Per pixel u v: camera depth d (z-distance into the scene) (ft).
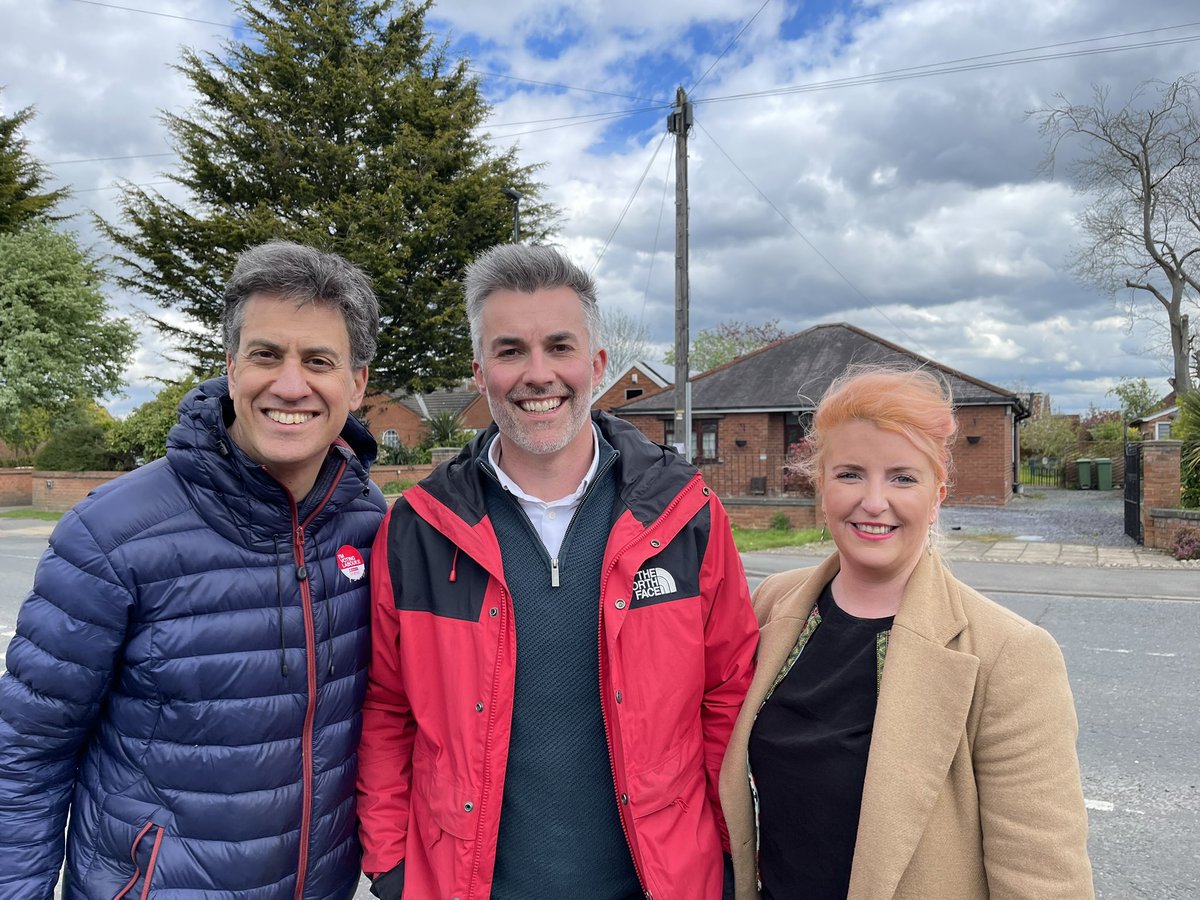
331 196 67.26
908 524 4.91
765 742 5.29
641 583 5.65
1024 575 31.48
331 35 67.87
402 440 143.13
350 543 5.70
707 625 6.01
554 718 5.58
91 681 4.79
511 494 5.85
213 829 4.96
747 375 76.74
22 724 4.73
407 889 5.49
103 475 65.57
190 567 4.88
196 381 65.82
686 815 5.64
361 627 5.72
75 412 81.46
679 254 42.60
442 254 69.46
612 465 6.10
